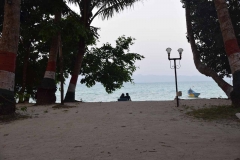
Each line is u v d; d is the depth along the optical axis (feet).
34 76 65.98
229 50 34.01
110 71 68.49
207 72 50.83
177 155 14.88
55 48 49.96
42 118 30.35
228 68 53.52
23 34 51.65
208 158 14.21
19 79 65.26
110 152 15.78
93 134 21.08
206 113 30.12
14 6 32.22
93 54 69.26
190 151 15.66
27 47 58.95
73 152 15.96
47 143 18.39
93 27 55.72
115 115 31.40
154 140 18.63
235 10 47.98
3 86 30.89
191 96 133.80
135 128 23.22
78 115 32.04
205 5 50.62
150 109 36.09
